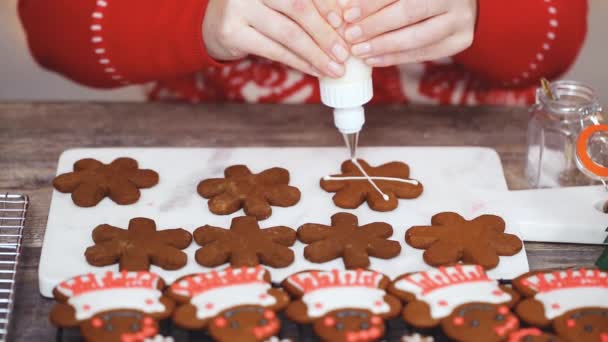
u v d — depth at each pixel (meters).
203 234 0.83
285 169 0.92
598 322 0.73
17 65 1.43
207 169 0.93
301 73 1.15
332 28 0.82
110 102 1.06
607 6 1.38
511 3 1.04
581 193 0.89
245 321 0.73
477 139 1.00
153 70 1.06
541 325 0.73
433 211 0.87
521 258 0.82
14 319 0.78
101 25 1.05
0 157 0.96
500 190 0.90
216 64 0.99
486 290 0.76
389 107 1.05
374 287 0.76
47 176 0.94
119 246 0.82
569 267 0.82
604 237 0.85
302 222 0.86
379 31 0.82
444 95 1.16
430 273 0.77
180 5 1.00
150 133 1.01
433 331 0.75
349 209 0.88
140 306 0.74
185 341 0.74
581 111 0.88
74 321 0.73
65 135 1.00
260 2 0.85
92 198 0.87
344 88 0.84
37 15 1.08
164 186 0.90
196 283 0.77
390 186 0.89
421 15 0.84
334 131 1.02
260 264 0.81
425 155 0.95
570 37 1.07
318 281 0.76
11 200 0.89
